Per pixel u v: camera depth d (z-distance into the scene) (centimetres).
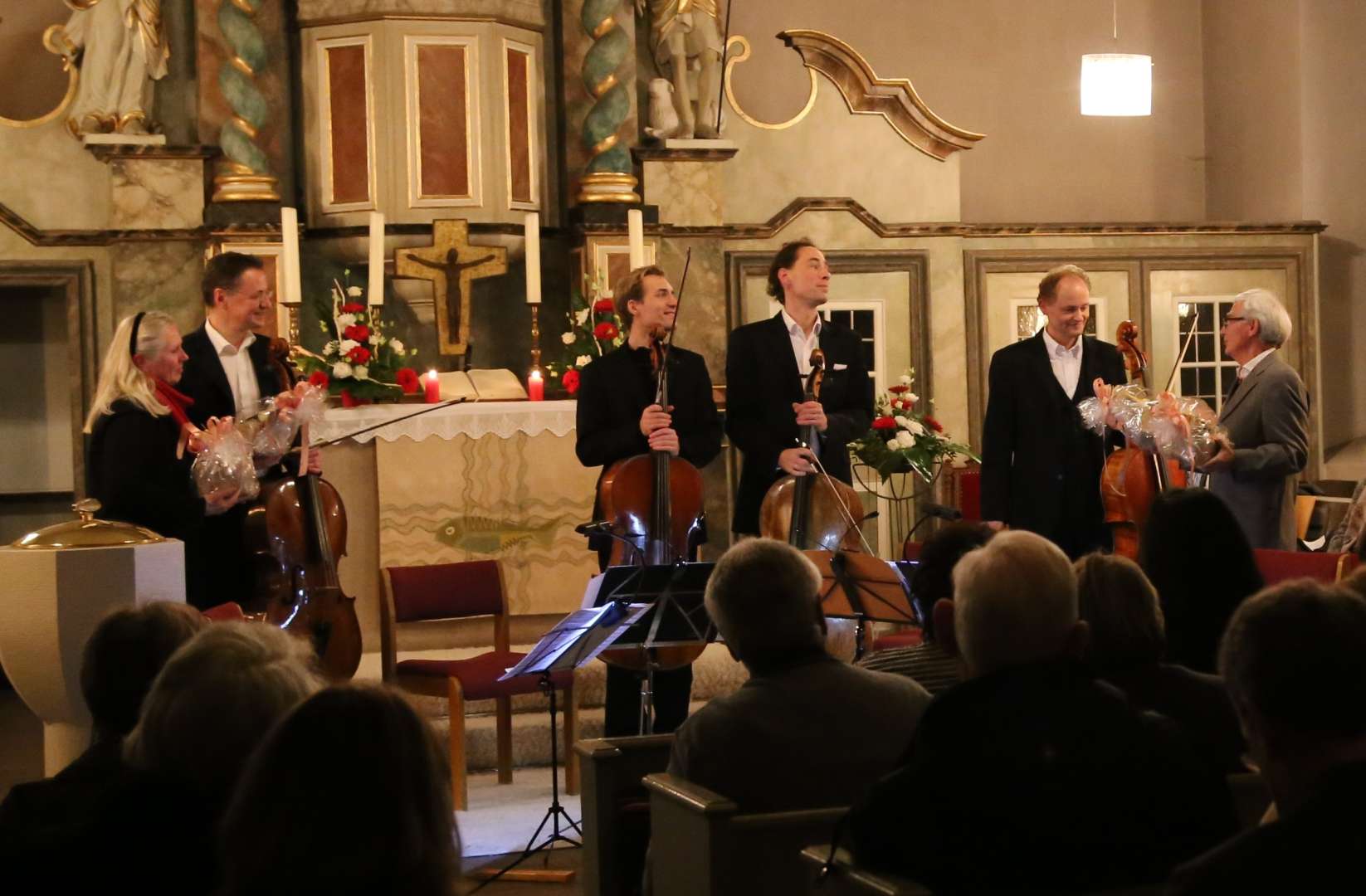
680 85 845
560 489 721
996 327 909
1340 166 965
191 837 197
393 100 786
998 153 1018
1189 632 329
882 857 222
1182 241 928
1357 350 962
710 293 840
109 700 243
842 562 432
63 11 865
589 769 351
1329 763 175
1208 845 224
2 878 194
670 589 424
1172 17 1036
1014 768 217
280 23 802
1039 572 233
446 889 156
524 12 809
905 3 1002
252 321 524
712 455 548
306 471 520
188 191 778
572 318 773
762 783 279
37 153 784
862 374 573
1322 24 963
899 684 290
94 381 789
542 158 826
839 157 885
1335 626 175
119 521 451
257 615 498
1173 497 336
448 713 609
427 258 772
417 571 587
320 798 151
